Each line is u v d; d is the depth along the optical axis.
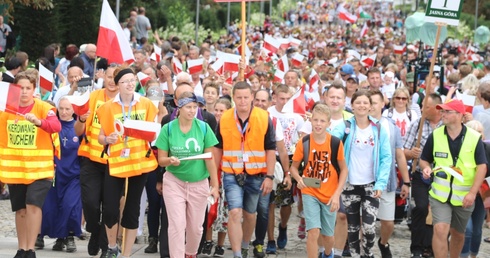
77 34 53.31
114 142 16.67
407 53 55.53
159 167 18.88
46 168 17.11
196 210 16.92
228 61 28.20
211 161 16.89
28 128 16.91
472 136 17.56
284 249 21.03
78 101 17.27
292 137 21.11
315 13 136.75
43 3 42.81
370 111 18.86
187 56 38.81
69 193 18.92
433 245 17.72
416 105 23.91
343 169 17.52
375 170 17.92
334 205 17.33
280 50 42.44
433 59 20.12
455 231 17.86
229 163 18.44
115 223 17.39
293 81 26.12
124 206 17.47
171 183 16.78
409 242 22.70
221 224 19.34
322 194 17.52
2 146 16.98
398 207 22.77
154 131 16.42
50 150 17.20
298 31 91.19
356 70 35.66
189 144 16.61
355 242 18.31
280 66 33.12
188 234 17.17
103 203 17.23
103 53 19.81
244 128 18.38
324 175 17.50
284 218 20.83
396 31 121.38
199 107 19.33
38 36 48.53
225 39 71.31
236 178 18.41
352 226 18.22
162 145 16.66
